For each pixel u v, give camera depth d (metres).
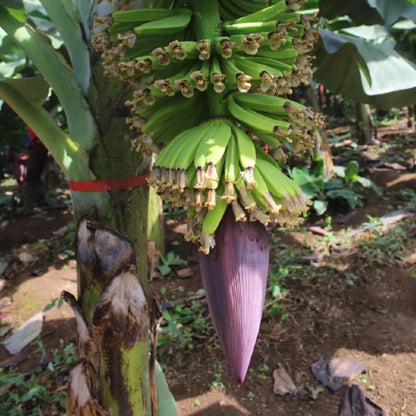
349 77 3.82
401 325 2.99
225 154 0.82
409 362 2.66
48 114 1.13
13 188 7.61
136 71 0.89
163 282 3.83
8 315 3.68
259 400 2.49
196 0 0.94
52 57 1.10
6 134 6.09
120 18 0.91
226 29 0.92
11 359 3.03
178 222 5.27
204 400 2.52
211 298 0.86
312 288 3.43
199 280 3.83
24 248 4.89
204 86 0.80
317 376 2.63
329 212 4.87
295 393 2.52
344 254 3.81
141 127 0.96
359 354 2.78
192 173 0.81
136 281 1.12
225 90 0.91
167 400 1.49
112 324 1.10
